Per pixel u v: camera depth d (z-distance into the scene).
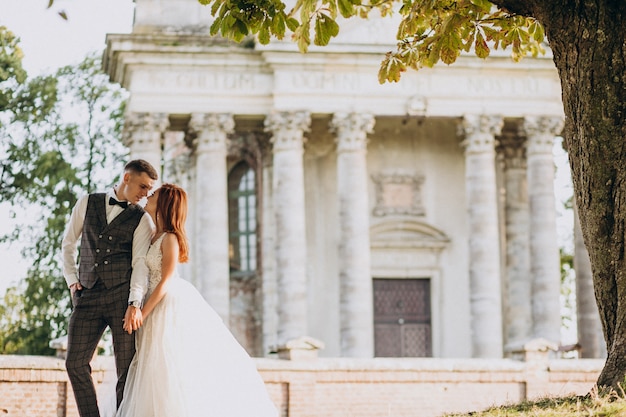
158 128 53.19
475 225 54.19
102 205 14.44
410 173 58.31
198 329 14.56
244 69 53.91
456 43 17.09
